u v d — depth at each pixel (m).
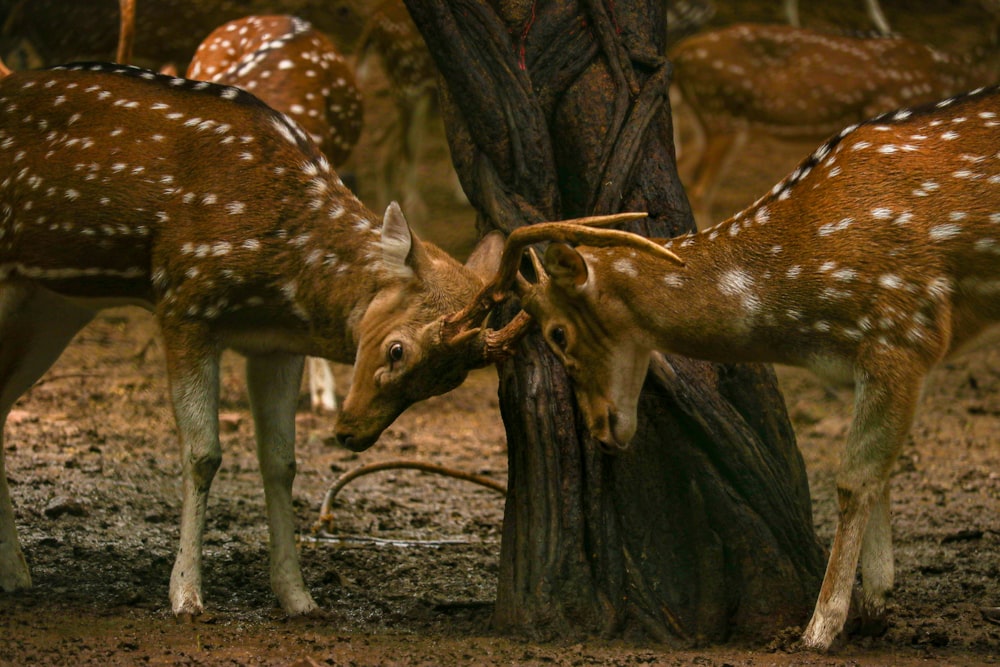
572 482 8.25
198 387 8.35
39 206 8.62
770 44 21.12
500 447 14.56
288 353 8.78
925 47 21.02
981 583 9.73
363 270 8.20
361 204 8.66
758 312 7.91
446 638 8.02
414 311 7.97
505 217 8.66
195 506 8.34
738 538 8.23
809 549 8.34
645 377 8.33
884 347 7.65
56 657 7.29
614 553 8.18
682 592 8.20
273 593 9.16
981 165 7.74
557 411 8.36
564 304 8.05
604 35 9.00
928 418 15.95
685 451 8.34
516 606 8.09
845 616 7.75
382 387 7.97
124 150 8.54
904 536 11.15
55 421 14.34
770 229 8.01
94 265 8.60
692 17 21.44
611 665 7.36
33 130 8.83
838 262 7.71
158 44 19.53
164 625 8.11
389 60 20.52
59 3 19.11
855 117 20.91
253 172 8.45
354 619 8.62
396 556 10.37
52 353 9.48
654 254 7.11
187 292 8.30
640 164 8.84
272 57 14.09
